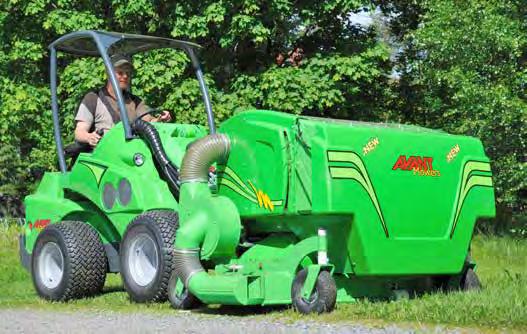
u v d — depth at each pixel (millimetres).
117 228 14203
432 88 32062
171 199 13648
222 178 12516
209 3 30062
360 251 11453
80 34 15055
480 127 26922
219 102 30266
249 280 11133
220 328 9961
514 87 27672
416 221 11977
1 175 39094
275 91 30078
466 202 12602
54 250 14836
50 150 32688
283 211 11547
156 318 11312
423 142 12133
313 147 11250
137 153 14070
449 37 28016
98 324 10984
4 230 30812
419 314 10094
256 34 29938
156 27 31328
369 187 11477
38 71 34156
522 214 27812
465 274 13195
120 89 14398
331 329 9570
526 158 27859
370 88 35062
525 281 13867
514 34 27625
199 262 12156
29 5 31812
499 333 8977
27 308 13531
